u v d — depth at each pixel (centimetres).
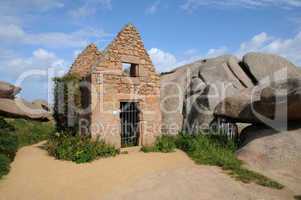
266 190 660
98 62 1034
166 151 1083
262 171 820
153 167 855
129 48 1118
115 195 632
